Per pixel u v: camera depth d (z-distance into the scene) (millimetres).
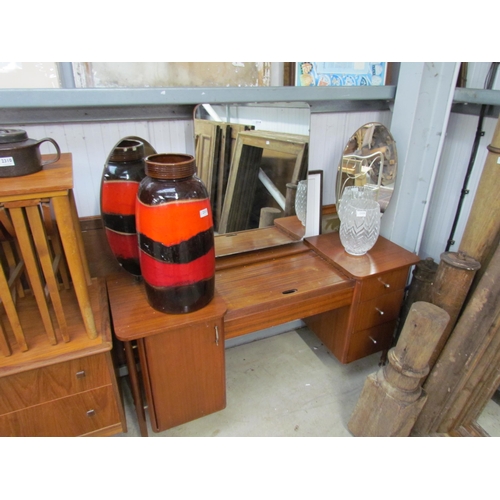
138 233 1110
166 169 1021
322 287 1418
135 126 1351
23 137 959
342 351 1675
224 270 1518
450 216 2020
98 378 1159
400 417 1275
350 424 1497
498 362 1334
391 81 1689
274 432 1520
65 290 1325
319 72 1514
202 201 1085
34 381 1076
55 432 1186
